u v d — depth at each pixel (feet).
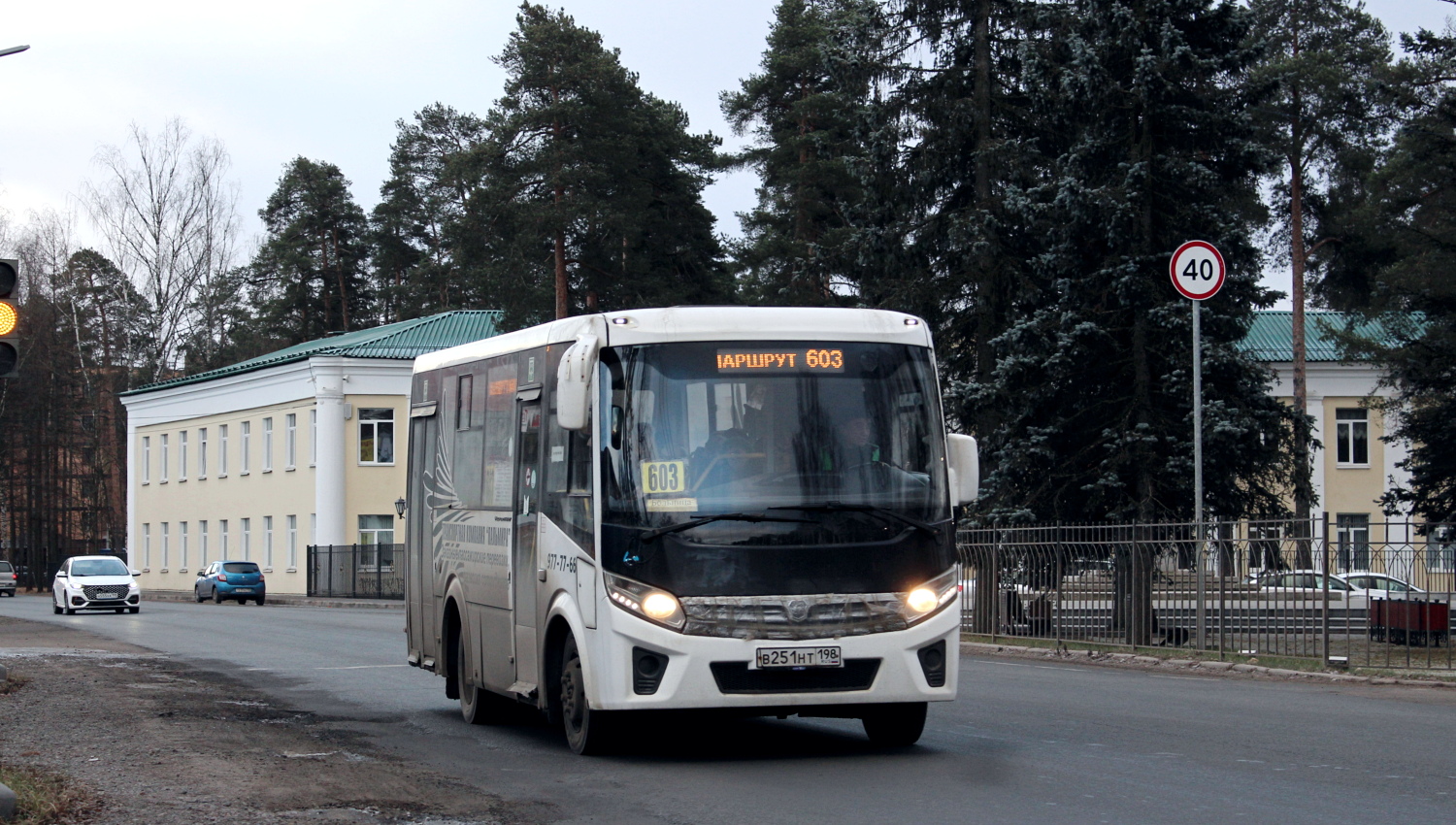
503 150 169.17
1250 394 82.89
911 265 102.68
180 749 37.01
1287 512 85.10
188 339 245.86
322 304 300.61
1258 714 44.06
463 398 45.52
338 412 198.29
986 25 101.30
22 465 282.56
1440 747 36.17
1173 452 82.58
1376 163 151.23
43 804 27.78
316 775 33.35
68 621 119.03
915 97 102.42
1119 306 85.25
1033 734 39.47
